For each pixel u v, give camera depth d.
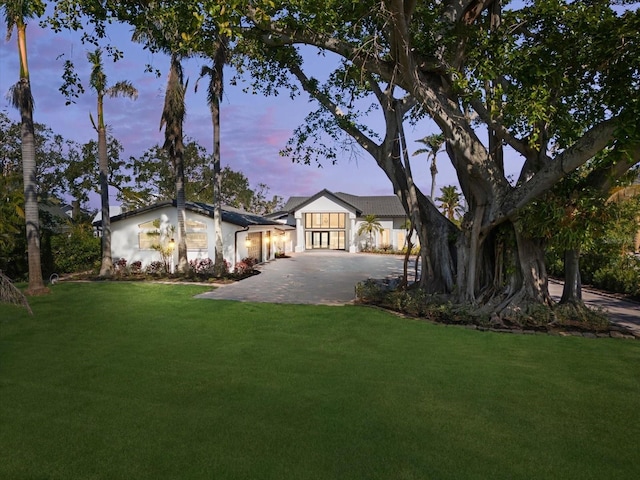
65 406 5.01
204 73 18.44
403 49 9.05
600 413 4.88
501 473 3.64
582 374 6.20
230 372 6.25
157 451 3.97
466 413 4.85
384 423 4.57
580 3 8.97
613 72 8.50
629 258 15.39
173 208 21.05
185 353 7.25
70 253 20.89
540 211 9.21
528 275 10.39
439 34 10.59
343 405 5.05
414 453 3.96
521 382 5.86
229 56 15.55
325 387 5.64
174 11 8.98
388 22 8.66
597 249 15.57
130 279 18.31
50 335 8.50
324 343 7.94
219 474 3.60
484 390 5.55
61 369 6.38
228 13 6.70
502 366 6.56
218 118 19.14
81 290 15.08
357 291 13.48
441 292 12.57
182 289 15.41
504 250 10.89
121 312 10.93
